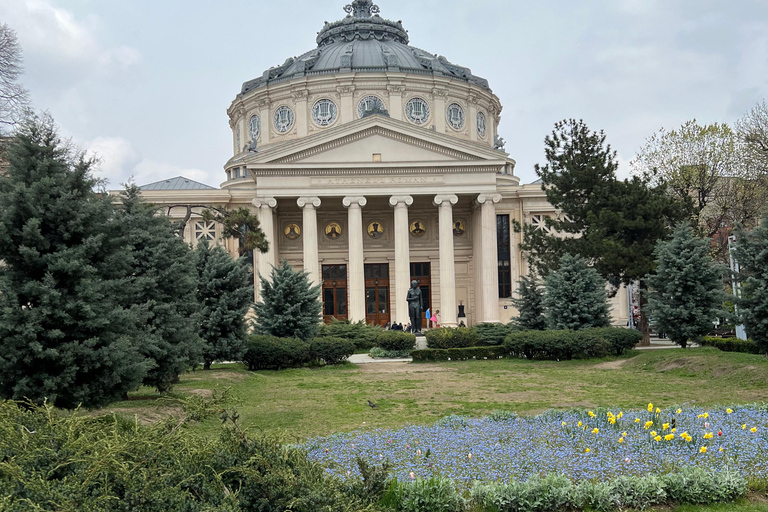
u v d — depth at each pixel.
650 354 29.81
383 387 24.11
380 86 63.34
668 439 10.99
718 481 9.13
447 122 65.25
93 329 14.67
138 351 16.84
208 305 29.97
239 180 63.81
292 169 53.25
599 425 13.20
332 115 63.59
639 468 9.99
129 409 17.06
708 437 11.01
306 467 6.84
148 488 5.86
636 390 21.52
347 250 60.88
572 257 37.53
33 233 14.00
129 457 6.39
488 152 54.41
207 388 23.12
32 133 14.97
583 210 39.06
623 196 36.72
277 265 58.06
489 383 24.59
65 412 15.54
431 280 60.88
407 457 10.96
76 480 5.80
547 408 18.09
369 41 70.38
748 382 21.34
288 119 65.06
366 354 40.53
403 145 54.34
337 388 24.12
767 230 23.31
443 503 8.41
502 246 60.06
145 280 19.44
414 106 64.12
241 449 6.75
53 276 14.36
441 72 65.56
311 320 35.19
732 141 48.16
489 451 11.26
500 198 54.44
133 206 21.95
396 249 53.72
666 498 9.02
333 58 66.81
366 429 15.07
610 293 40.81
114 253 15.75
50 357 13.84
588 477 9.72
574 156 40.19
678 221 36.56
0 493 5.87
